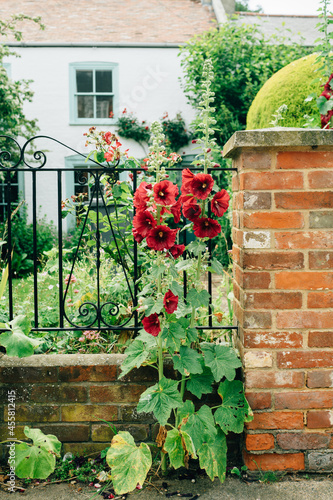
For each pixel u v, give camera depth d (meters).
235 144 1.99
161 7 11.62
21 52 9.70
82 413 2.23
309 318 2.08
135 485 1.86
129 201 2.79
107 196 2.79
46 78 9.77
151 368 2.21
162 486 2.05
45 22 10.57
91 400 2.23
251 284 2.07
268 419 2.10
